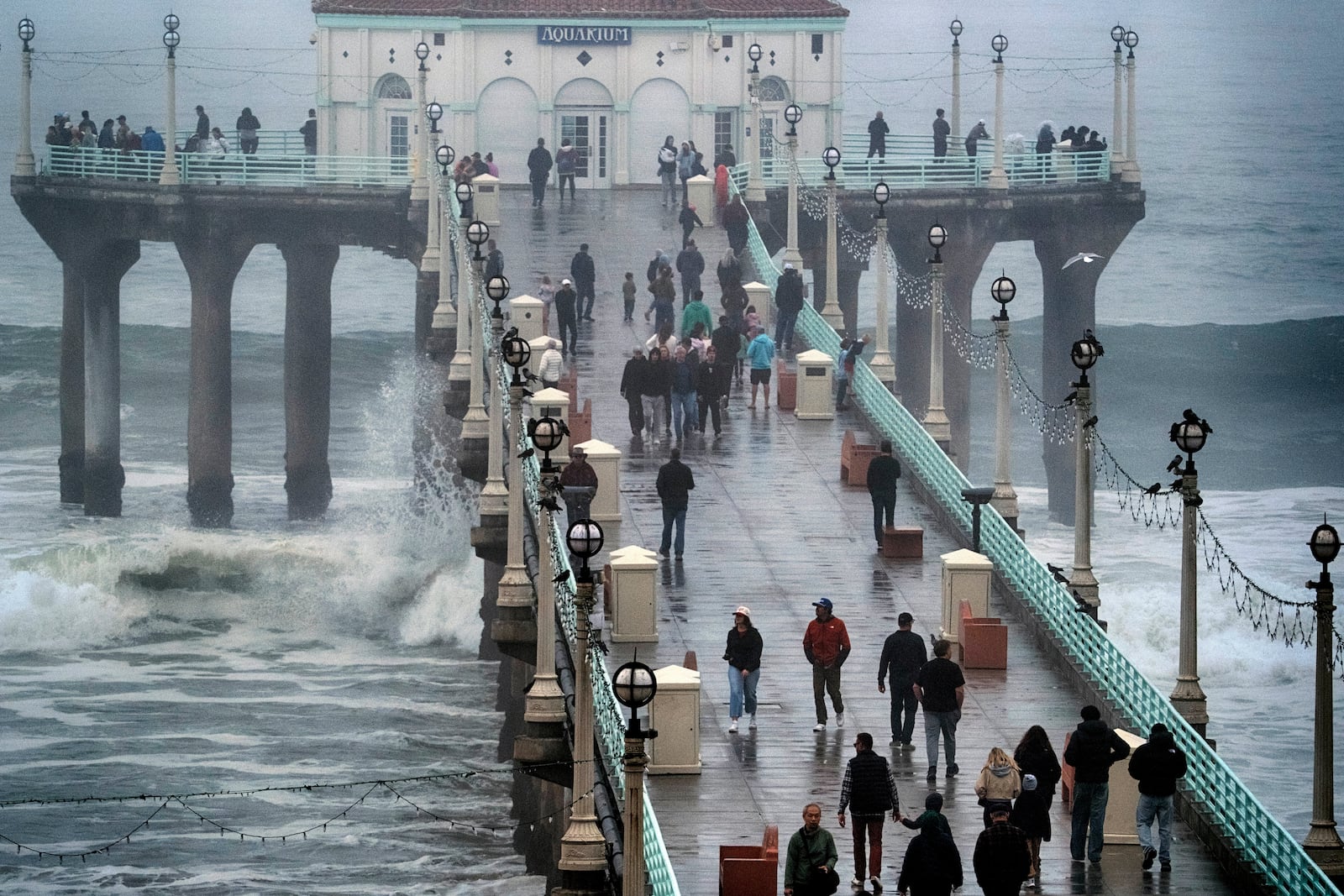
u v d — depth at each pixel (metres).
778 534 141.38
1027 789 91.19
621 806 99.50
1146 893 90.75
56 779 154.12
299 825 144.50
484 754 162.38
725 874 88.12
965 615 119.31
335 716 172.38
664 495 134.12
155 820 145.00
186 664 191.38
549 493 108.81
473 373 161.38
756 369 172.50
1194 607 106.81
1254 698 183.38
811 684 115.62
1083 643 116.69
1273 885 90.69
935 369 159.25
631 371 160.25
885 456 137.50
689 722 103.06
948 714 101.75
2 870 134.88
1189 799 99.56
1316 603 91.19
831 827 97.44
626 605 120.06
